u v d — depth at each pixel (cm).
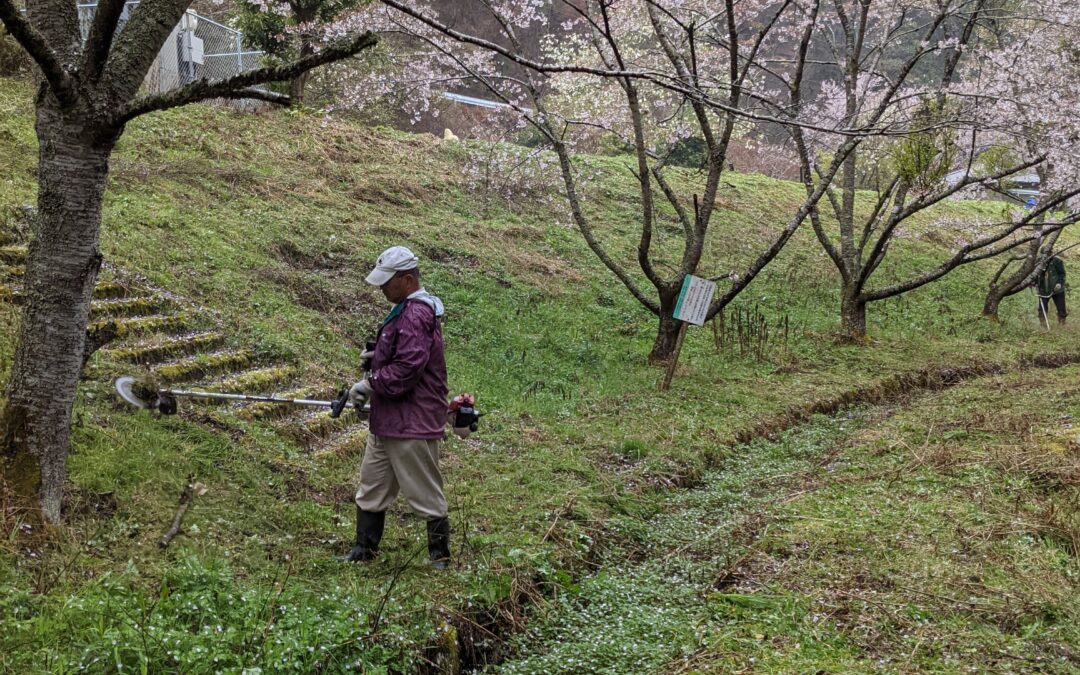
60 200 464
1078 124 1326
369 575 525
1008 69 1487
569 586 571
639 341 1266
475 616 507
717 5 1577
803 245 1927
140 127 1323
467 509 638
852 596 544
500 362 1065
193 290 915
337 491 641
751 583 578
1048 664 466
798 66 1223
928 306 1731
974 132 1357
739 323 1276
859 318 1420
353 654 426
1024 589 548
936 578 564
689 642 498
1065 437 848
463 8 2916
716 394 1056
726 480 798
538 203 1683
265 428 703
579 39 1772
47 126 464
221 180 1262
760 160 2794
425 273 1252
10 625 379
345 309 1055
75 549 468
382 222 1343
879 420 1037
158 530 514
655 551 650
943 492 732
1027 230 1694
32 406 470
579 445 833
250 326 883
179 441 614
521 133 2075
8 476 466
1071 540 623
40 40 420
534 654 501
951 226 2188
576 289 1395
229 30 1658
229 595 437
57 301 470
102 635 384
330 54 435
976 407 1042
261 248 1102
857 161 1944
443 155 1712
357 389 521
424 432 523
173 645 386
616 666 475
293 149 1482
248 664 393
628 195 1866
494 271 1347
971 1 1379
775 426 979
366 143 1642
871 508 696
